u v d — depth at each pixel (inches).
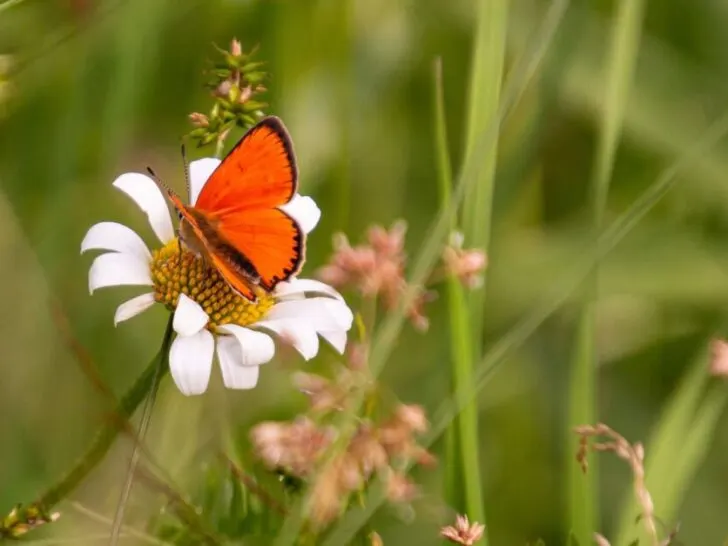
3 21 20.2
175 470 18.5
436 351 20.0
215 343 17.4
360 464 17.8
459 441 18.5
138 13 20.3
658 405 20.6
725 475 20.2
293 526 17.7
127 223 20.1
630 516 18.6
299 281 17.8
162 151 20.4
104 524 17.9
